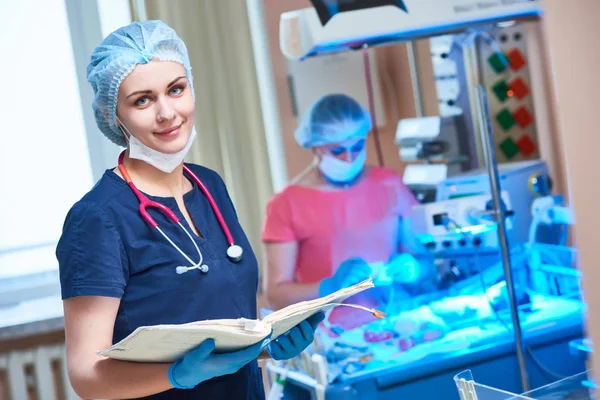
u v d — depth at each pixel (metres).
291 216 2.60
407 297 2.53
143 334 1.19
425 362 2.29
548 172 2.60
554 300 2.57
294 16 2.44
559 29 0.75
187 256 1.50
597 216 0.75
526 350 2.39
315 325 1.54
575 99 0.75
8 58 2.94
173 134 1.49
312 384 2.25
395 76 2.57
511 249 2.54
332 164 2.57
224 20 2.79
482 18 2.45
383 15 2.41
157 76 1.48
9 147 2.95
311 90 2.58
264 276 2.65
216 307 1.51
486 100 2.45
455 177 2.54
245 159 2.84
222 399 1.54
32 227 2.98
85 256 1.42
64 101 2.99
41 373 2.76
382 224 2.60
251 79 2.81
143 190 1.53
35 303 2.98
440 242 2.53
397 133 2.59
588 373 1.22
